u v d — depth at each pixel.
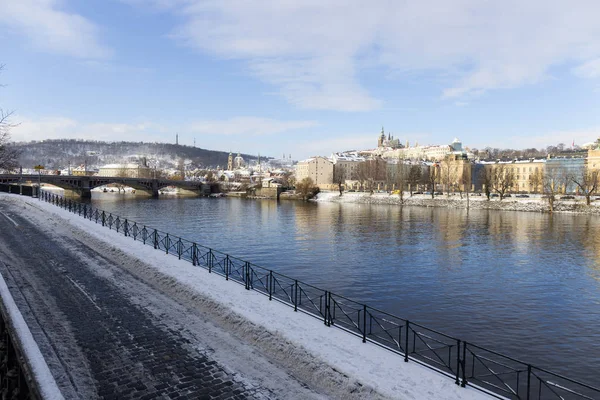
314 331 15.88
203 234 64.69
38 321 17.38
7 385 13.27
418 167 191.75
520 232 71.00
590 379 20.95
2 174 113.19
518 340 25.67
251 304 18.73
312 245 56.53
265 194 183.75
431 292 35.19
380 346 14.95
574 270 43.25
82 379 13.08
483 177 144.12
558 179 138.50
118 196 171.25
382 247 55.59
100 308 19.28
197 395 12.39
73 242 34.47
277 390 12.73
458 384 12.48
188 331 16.89
